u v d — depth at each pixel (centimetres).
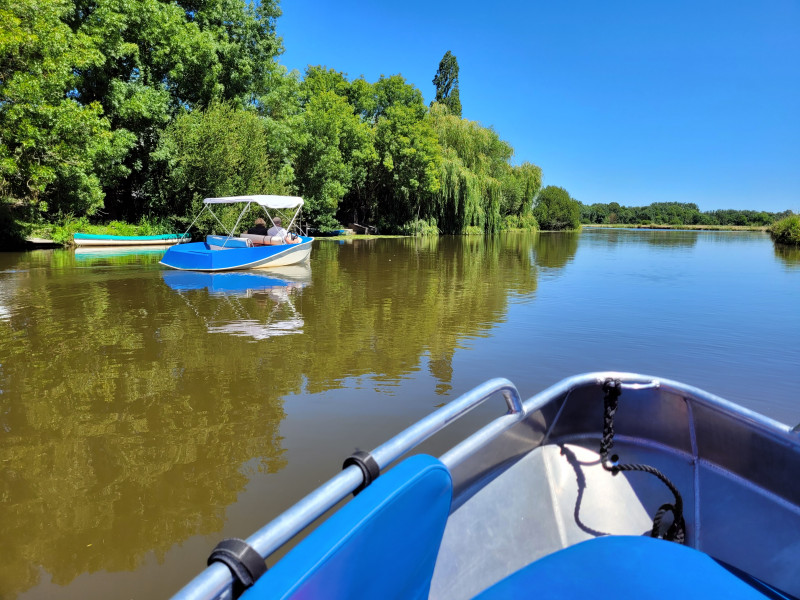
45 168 1606
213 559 106
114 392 482
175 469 345
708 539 199
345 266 1587
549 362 586
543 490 216
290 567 99
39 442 381
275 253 1423
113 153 1908
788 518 190
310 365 566
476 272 1495
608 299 1019
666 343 673
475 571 187
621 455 224
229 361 578
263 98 2617
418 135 3559
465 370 554
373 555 116
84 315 804
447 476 139
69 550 266
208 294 1009
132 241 1956
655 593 146
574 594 148
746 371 563
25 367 551
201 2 2380
